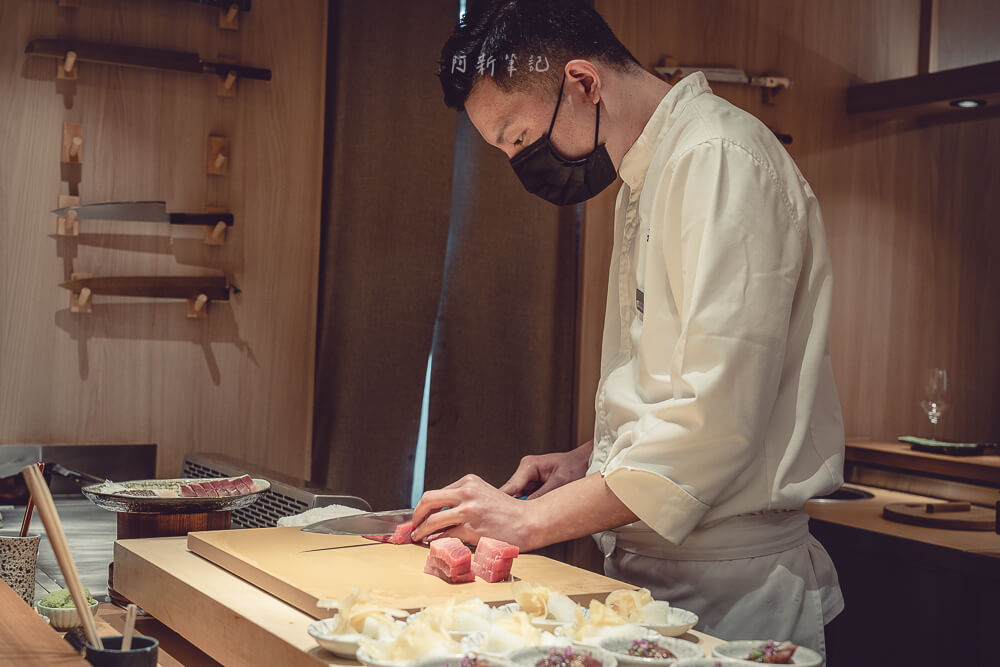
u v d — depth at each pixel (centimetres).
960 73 333
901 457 323
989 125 400
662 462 129
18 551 127
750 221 133
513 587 111
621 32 329
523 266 318
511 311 317
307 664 97
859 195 375
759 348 130
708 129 139
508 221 316
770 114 357
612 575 156
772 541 143
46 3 261
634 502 130
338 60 293
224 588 123
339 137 293
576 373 325
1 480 234
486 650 94
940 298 393
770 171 138
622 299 161
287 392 291
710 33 344
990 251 401
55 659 91
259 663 107
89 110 267
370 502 297
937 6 388
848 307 374
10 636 98
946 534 249
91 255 267
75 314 266
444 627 101
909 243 386
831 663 264
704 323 129
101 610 145
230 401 284
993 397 402
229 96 282
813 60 364
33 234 262
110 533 201
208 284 276
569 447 326
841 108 371
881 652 250
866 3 374
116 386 271
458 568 122
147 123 273
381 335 297
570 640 98
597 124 150
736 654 96
